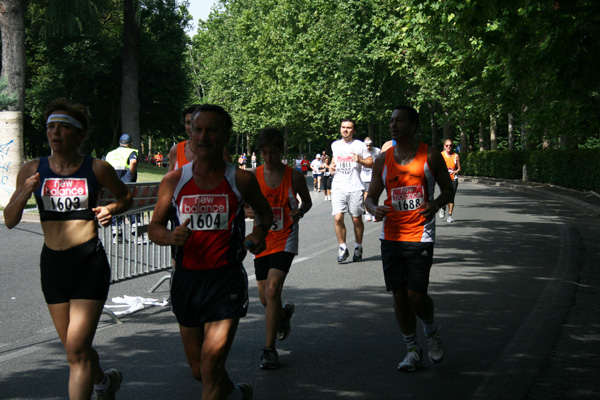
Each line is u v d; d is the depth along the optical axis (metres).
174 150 5.82
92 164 4.04
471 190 32.50
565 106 15.81
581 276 9.20
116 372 4.22
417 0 12.50
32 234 14.43
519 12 11.52
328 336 6.20
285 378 5.02
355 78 39.25
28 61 39.81
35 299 7.91
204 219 3.62
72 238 3.94
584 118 15.31
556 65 11.36
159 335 6.27
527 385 4.82
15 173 19.83
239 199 3.67
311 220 17.72
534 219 17.39
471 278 9.06
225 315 3.61
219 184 3.65
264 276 5.67
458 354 5.62
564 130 16.55
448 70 19.44
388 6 34.81
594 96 14.57
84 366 3.86
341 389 4.77
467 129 38.88
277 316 5.33
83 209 3.98
